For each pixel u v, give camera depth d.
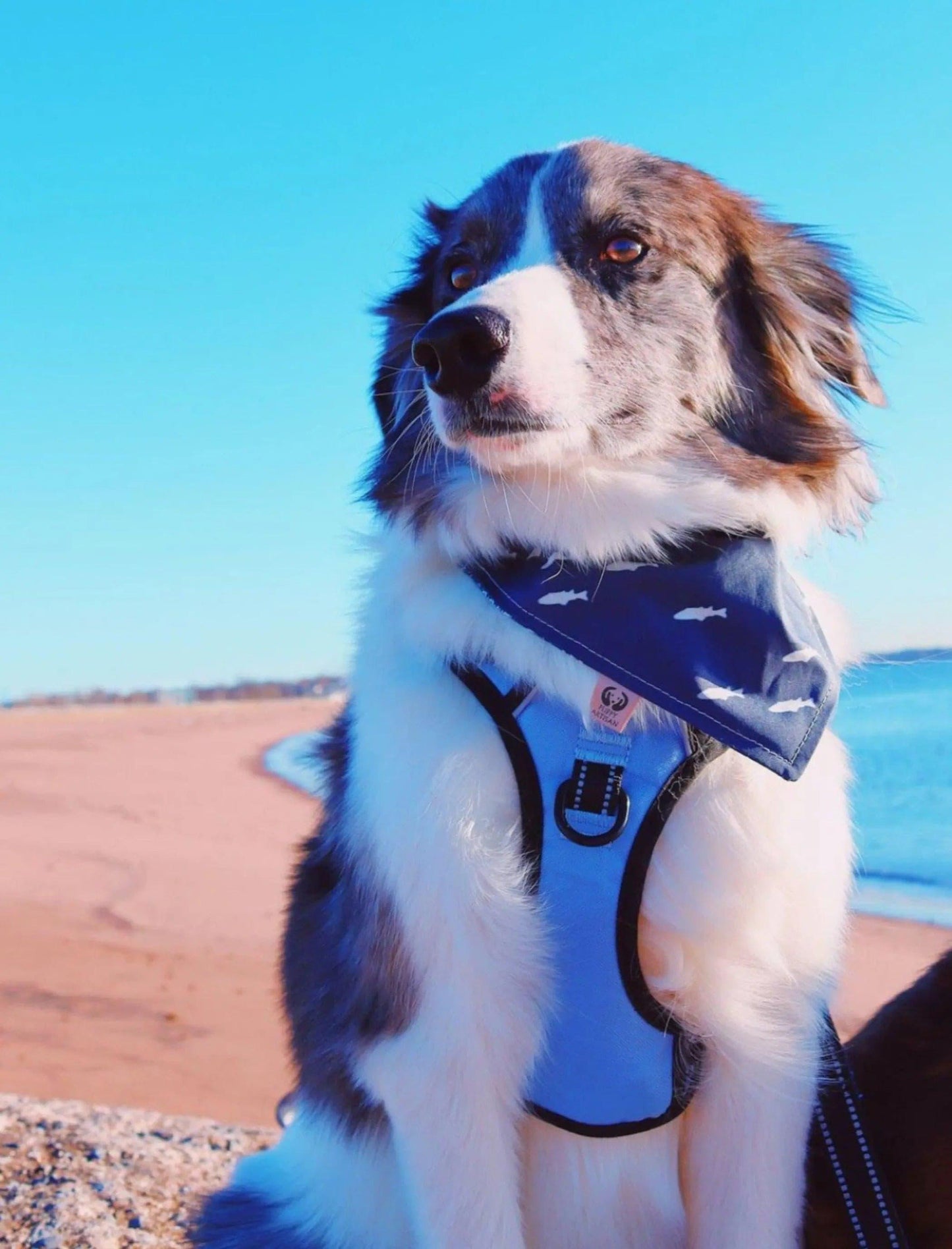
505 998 0.51
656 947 0.52
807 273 0.66
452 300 0.67
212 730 9.82
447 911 0.50
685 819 0.51
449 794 0.51
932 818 3.73
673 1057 0.53
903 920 2.32
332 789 0.59
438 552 0.57
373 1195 0.59
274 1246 0.62
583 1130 0.53
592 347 0.58
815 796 0.54
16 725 11.59
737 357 0.63
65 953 2.22
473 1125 0.51
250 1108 1.44
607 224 0.61
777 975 0.53
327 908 0.59
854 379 0.67
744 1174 0.54
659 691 0.51
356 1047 0.53
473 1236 0.50
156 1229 0.75
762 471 0.59
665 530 0.56
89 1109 0.99
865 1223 0.54
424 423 0.61
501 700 0.52
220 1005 1.88
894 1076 0.56
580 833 0.51
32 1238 0.73
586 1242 0.55
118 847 3.60
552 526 0.56
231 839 3.76
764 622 0.53
